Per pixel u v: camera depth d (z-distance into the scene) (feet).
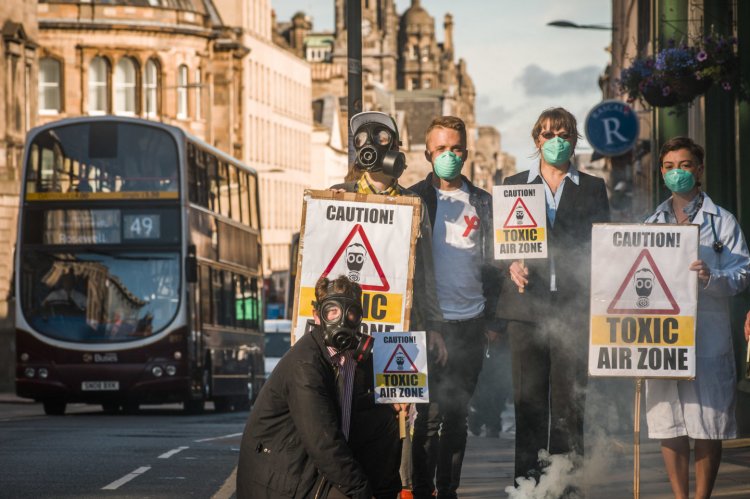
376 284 32.78
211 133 311.06
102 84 296.10
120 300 109.70
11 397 177.27
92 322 109.70
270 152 385.70
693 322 32.42
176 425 95.04
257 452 26.53
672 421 33.55
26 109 221.46
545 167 35.04
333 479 26.08
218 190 123.44
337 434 26.13
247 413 128.16
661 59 64.49
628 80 66.54
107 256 110.22
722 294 33.30
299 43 593.42
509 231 34.47
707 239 34.12
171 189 110.22
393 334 30.89
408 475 35.55
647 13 114.62
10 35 210.79
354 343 26.84
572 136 34.27
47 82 292.61
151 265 109.81
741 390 61.72
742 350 63.05
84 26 291.99
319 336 26.96
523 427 34.86
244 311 135.54
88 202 110.32
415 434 35.06
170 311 109.70
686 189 34.01
